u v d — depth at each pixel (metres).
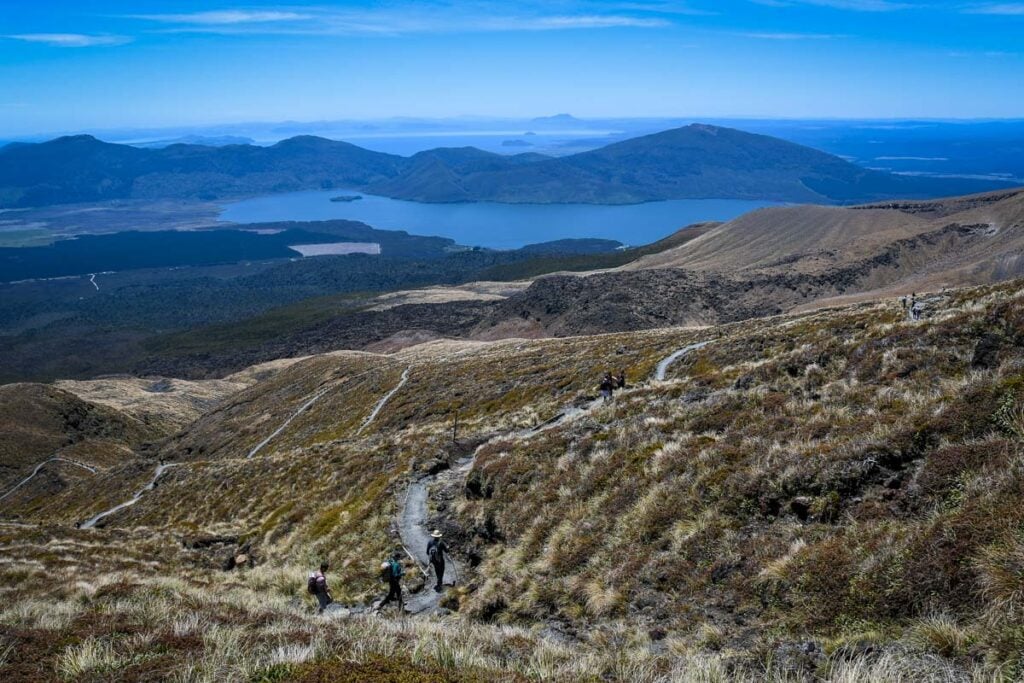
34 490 110.31
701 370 39.56
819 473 12.41
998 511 8.56
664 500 15.11
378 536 24.00
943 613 7.80
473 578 18.11
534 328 192.00
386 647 9.24
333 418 77.88
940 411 11.98
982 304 18.81
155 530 37.56
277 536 30.58
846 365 19.70
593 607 13.05
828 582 9.60
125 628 10.49
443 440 36.22
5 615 11.81
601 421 24.38
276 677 7.75
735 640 9.64
